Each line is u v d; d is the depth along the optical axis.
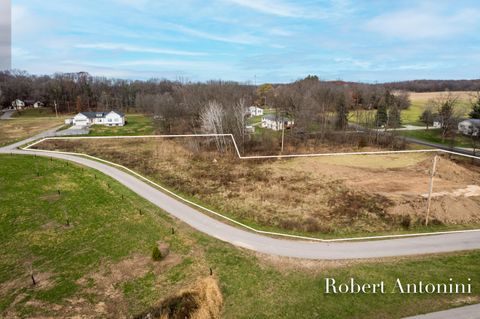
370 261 17.81
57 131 58.47
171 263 18.25
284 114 61.84
